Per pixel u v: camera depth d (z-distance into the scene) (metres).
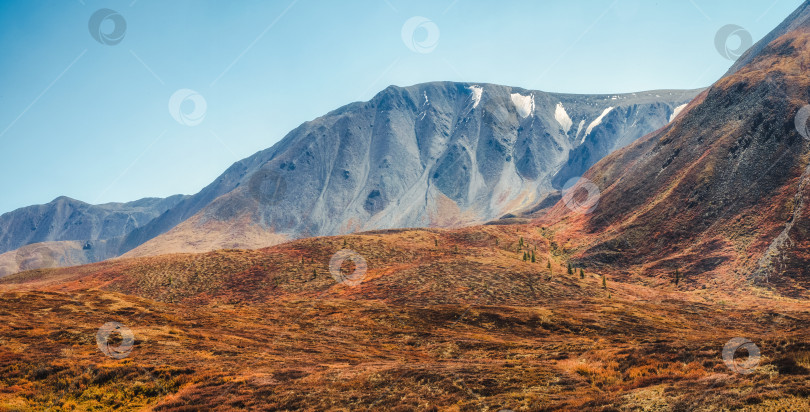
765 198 143.88
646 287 129.38
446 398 27.20
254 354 41.84
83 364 33.53
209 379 32.69
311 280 131.88
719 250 136.00
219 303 115.62
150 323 50.00
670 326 73.62
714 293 115.62
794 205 133.00
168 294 123.75
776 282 111.31
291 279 132.88
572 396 25.33
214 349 41.91
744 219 142.50
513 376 30.86
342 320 70.06
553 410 22.55
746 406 18.70
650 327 71.25
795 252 117.75
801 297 102.44
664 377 25.92
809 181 135.38
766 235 130.25
